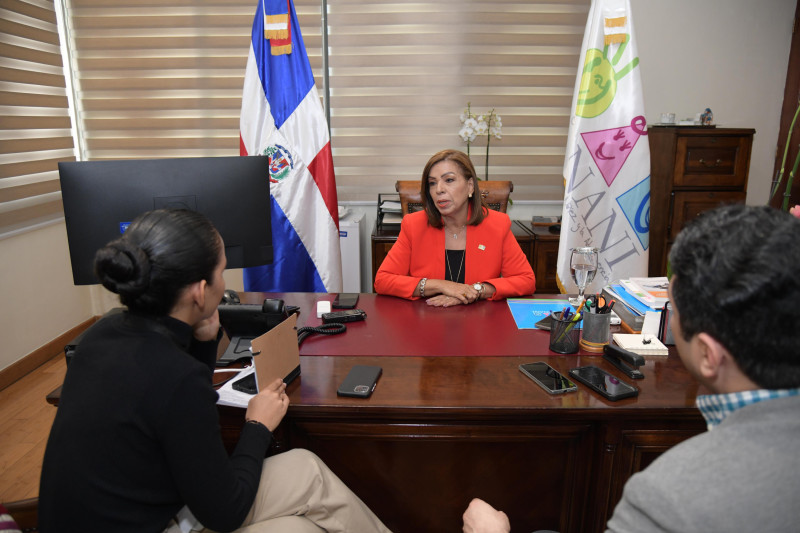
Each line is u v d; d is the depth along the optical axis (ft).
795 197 11.44
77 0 11.46
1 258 9.40
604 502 4.36
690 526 1.87
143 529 3.08
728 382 2.12
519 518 4.75
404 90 12.09
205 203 5.16
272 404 3.76
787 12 11.38
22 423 8.43
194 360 3.14
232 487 3.14
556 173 12.63
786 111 11.73
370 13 11.61
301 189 8.81
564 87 12.07
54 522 3.01
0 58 9.48
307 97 8.68
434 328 5.40
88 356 3.15
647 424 4.17
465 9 11.56
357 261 11.62
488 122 12.12
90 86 11.94
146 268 3.02
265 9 8.40
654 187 10.94
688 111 11.91
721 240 1.99
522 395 4.06
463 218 6.83
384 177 12.67
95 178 4.87
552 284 11.30
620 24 8.32
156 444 2.99
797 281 1.84
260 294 6.58
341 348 4.92
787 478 1.83
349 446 4.49
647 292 5.24
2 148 9.58
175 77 11.89
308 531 3.58
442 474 4.60
